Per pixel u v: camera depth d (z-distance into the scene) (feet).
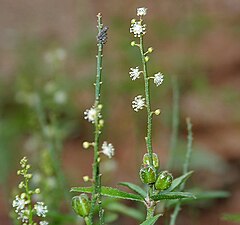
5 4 4.40
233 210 2.02
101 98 2.40
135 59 2.79
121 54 2.86
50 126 1.94
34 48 3.21
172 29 3.15
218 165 2.15
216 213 2.01
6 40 3.80
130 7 3.70
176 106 1.39
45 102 2.08
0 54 3.54
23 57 2.99
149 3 3.51
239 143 2.30
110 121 2.47
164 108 2.45
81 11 3.55
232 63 2.88
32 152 2.34
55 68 2.29
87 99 2.73
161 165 2.14
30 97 2.25
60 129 2.10
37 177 1.66
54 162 1.49
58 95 2.09
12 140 2.39
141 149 2.29
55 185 1.62
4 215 2.00
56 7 4.28
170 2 3.44
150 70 2.72
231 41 3.07
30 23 4.10
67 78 2.68
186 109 2.51
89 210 0.89
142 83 2.60
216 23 3.21
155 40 3.14
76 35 3.66
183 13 3.17
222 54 2.96
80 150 2.46
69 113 2.48
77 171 2.32
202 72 2.78
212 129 2.40
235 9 3.41
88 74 2.89
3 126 2.44
